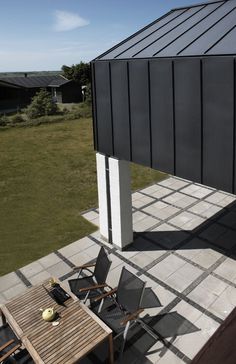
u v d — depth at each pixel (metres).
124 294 6.65
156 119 6.86
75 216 11.36
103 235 9.64
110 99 7.80
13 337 5.84
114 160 8.37
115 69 7.40
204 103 5.87
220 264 8.42
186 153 6.48
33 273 8.51
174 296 7.44
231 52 5.39
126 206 8.84
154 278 8.03
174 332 6.54
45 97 30.20
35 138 21.45
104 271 7.05
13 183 14.49
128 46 7.80
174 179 13.72
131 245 9.31
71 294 6.43
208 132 5.96
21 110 34.94
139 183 13.54
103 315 6.54
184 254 8.87
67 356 5.26
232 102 5.45
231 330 6.48
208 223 10.27
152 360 6.03
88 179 14.60
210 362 5.87
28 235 10.30
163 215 10.85
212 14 7.39
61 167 16.19
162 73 6.43
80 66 48.06
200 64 5.73
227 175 5.88
